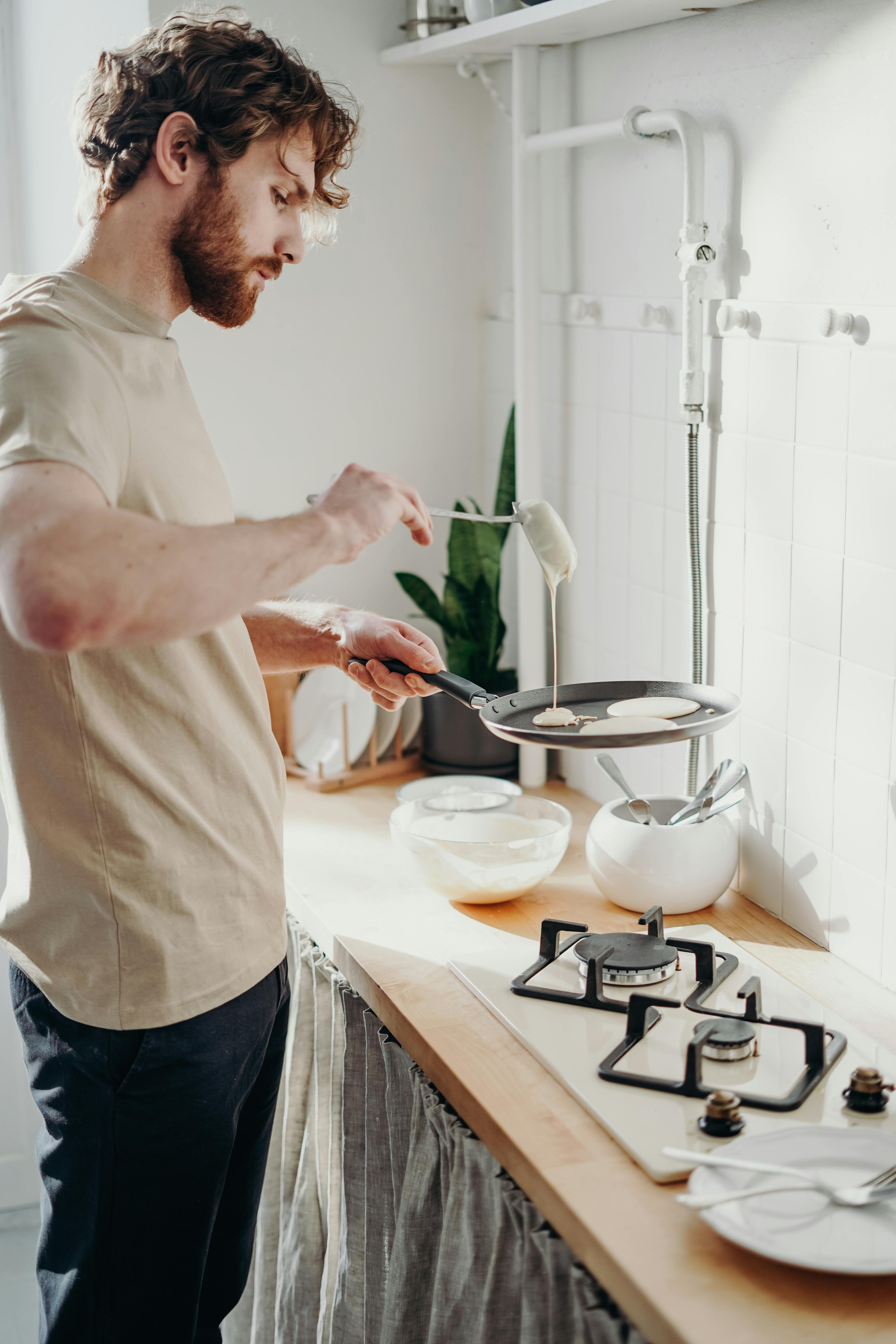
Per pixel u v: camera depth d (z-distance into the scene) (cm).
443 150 215
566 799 205
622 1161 103
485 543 208
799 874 154
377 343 217
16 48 225
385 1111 143
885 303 131
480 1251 117
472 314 225
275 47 119
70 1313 126
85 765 116
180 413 121
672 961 134
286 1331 160
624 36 173
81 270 119
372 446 221
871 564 137
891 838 138
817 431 143
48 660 113
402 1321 130
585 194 188
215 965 125
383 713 213
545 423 208
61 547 92
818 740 149
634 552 186
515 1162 105
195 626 98
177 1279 130
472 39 180
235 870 127
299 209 125
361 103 206
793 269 145
